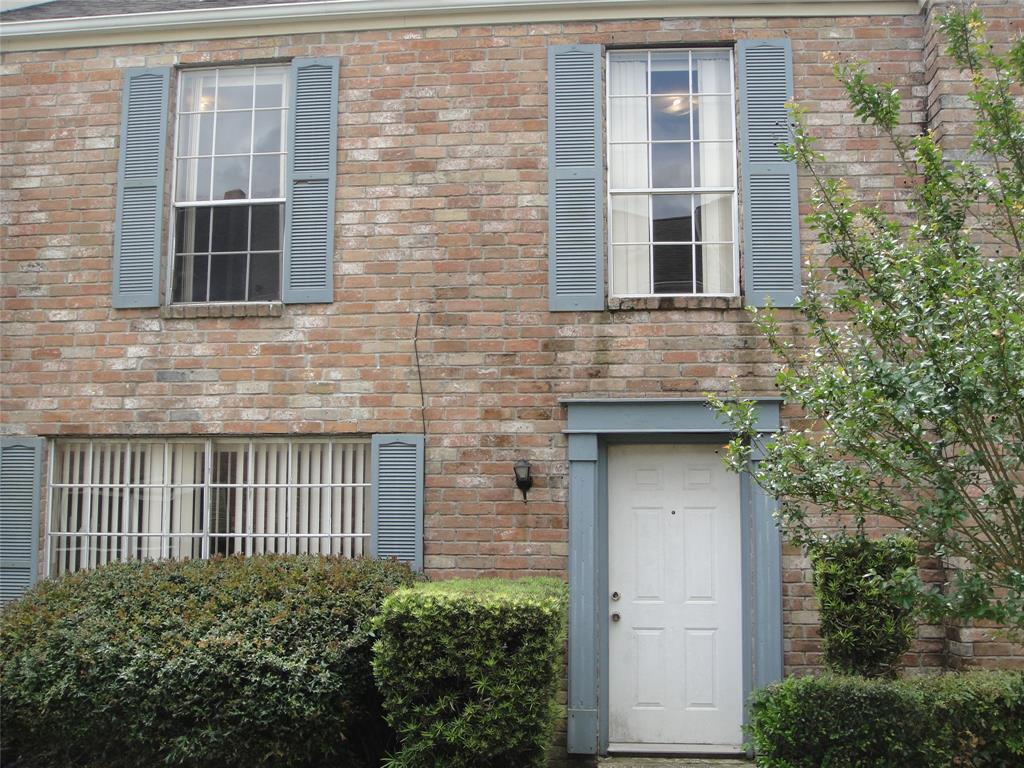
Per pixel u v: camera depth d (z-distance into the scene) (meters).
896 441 4.42
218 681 5.36
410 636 5.25
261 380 7.02
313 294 7.03
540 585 5.86
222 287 7.29
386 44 7.23
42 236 7.37
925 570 6.38
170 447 7.16
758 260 6.80
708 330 6.77
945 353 4.09
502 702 5.13
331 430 6.92
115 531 7.14
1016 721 4.76
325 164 7.15
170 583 5.96
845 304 4.80
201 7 7.54
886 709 4.79
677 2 7.03
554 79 7.07
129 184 7.32
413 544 6.75
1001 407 4.09
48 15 7.75
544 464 6.75
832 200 5.35
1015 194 4.74
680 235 7.06
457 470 6.80
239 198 7.35
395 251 7.04
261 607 5.67
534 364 6.84
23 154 7.47
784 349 5.51
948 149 6.51
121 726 5.44
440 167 7.08
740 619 6.68
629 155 7.15
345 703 5.43
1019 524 4.36
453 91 7.14
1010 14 6.68
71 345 7.23
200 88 7.50
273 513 7.04
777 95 6.95
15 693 5.52
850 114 6.88
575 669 6.51
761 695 5.06
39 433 7.17
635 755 6.54
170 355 7.12
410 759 5.21
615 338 6.81
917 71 6.88
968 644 6.09
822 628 6.06
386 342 6.96
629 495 6.86
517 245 6.96
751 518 6.62
